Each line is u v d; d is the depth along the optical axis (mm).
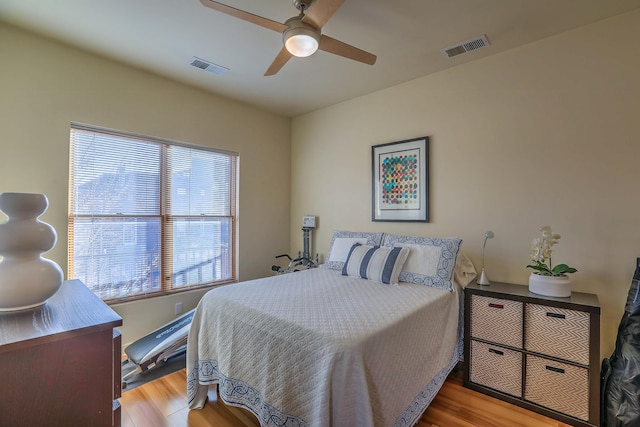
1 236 961
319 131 4066
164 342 2545
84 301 1121
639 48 2053
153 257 3127
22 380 789
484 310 2271
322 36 1841
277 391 1572
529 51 2477
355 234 3330
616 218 2125
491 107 2666
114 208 2861
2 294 939
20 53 2314
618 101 2125
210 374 2025
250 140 3930
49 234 1051
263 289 2303
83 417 882
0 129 2242
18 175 2316
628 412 1729
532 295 2107
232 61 2779
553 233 2361
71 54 2547
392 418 1515
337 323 1580
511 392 2125
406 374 1679
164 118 3119
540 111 2428
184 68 2918
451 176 2904
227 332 1928
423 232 3094
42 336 811
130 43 2488
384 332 1539
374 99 3488
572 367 1905
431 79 3033
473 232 2770
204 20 2176
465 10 2055
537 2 1974
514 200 2553
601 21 2178
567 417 1905
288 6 2016
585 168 2242
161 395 2219
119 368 1424
